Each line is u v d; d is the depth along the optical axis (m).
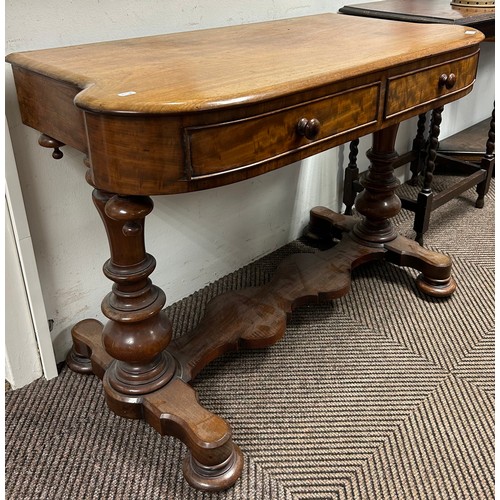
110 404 1.11
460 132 2.52
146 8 1.21
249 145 0.81
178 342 1.22
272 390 1.25
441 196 1.83
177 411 1.04
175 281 1.53
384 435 1.13
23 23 1.03
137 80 0.83
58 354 1.32
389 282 1.67
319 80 0.87
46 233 1.19
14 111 1.06
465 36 1.23
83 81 0.82
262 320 1.29
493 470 1.05
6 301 1.15
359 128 1.02
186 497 1.00
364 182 1.59
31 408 1.20
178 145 0.75
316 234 1.87
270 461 1.07
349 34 1.25
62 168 1.17
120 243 0.99
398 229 1.97
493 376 1.28
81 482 1.02
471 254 1.81
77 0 1.09
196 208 1.50
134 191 0.78
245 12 1.43
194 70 0.90
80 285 1.31
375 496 1.00
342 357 1.35
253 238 1.73
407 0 1.95
